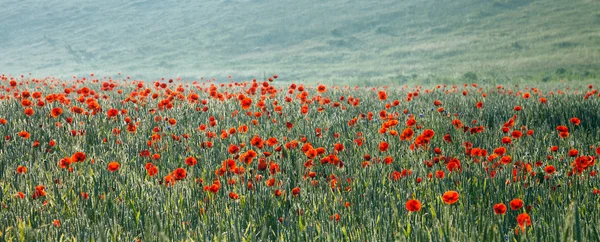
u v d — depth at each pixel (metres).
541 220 4.18
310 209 4.66
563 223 4.00
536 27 67.81
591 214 4.31
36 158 6.32
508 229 4.16
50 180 5.26
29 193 4.92
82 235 4.02
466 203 4.55
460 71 48.91
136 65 67.25
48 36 88.94
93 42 83.00
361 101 12.81
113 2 107.75
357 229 4.13
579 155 6.56
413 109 11.14
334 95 14.86
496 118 9.66
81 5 106.56
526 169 5.54
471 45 62.47
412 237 3.90
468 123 9.30
